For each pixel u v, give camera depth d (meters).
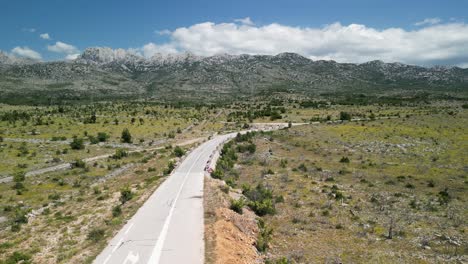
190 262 20.03
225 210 30.83
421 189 50.91
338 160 72.69
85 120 126.25
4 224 36.81
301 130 104.19
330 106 176.62
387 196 45.94
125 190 37.25
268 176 56.94
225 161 64.88
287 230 32.19
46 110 170.88
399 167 65.75
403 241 30.36
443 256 26.95
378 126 104.25
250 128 125.62
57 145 90.50
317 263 25.25
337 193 44.38
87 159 77.44
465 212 39.53
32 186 56.53
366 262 25.67
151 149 88.88
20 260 23.44
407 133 94.19
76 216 34.00
